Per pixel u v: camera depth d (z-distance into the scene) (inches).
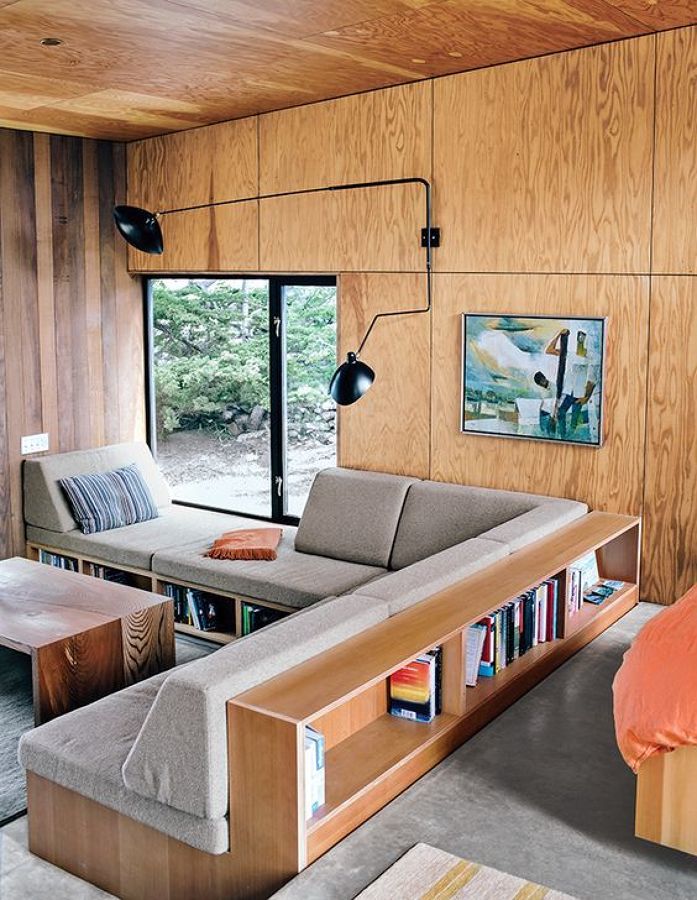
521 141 177.9
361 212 201.3
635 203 167.5
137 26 145.3
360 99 197.5
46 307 233.8
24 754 121.9
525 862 105.5
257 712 103.3
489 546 157.2
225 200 224.5
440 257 191.5
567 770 125.0
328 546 198.2
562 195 175.0
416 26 148.6
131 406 255.0
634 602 178.4
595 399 175.6
